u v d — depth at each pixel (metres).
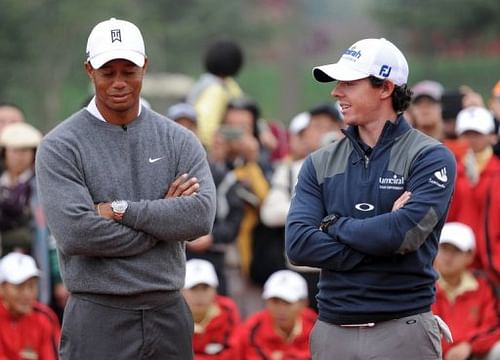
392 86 21.45
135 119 21.98
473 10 98.88
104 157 21.64
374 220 20.72
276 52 126.31
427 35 104.12
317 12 137.25
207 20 108.50
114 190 21.55
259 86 123.69
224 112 37.00
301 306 31.72
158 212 21.41
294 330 31.48
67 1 96.81
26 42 96.69
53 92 98.44
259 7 122.06
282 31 126.31
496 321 30.88
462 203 32.44
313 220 21.45
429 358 21.16
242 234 35.28
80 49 99.00
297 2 128.00
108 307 21.58
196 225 21.69
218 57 38.69
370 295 21.00
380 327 21.06
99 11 98.69
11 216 32.50
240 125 35.94
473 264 32.34
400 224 20.56
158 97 70.88
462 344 30.72
